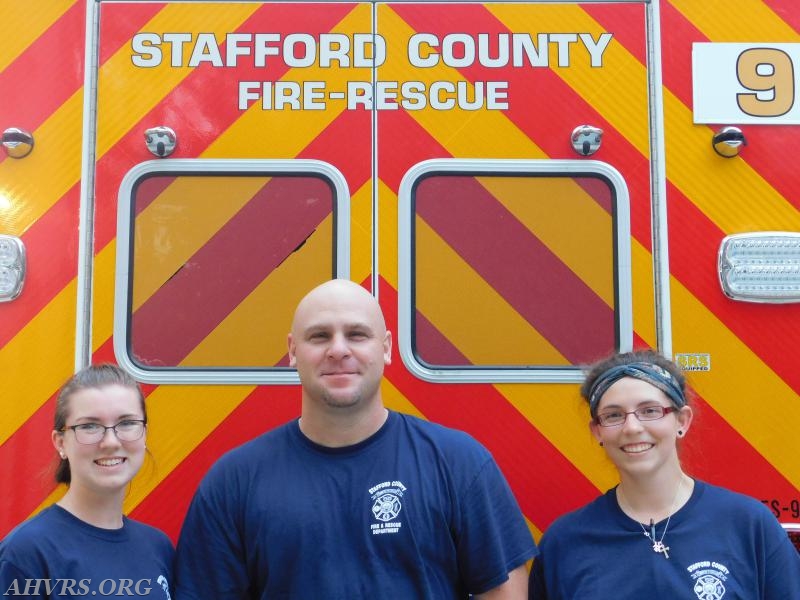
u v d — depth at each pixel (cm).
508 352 282
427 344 282
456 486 227
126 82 286
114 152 284
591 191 287
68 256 279
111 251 281
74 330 277
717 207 284
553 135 287
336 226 284
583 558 229
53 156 282
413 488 225
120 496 222
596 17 290
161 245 282
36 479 271
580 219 286
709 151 286
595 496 276
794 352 279
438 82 288
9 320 276
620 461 230
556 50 289
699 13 290
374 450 230
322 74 287
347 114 286
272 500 224
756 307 280
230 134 285
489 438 278
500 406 279
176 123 285
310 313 228
